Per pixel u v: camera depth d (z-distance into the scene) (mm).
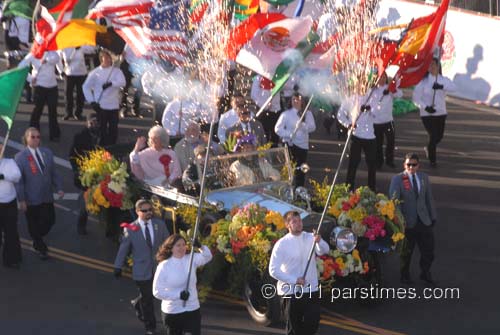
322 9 18469
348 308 13500
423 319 13117
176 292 10836
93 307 13422
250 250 12625
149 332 12383
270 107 19906
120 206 14805
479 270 15016
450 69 27359
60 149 21047
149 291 12250
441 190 19281
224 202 13750
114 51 22859
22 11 17812
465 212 17938
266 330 12625
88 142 16312
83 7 14469
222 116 17047
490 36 26062
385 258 14359
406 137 23281
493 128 24109
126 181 14883
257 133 16719
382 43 15281
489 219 17531
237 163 14297
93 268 14938
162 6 15664
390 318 13148
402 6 27109
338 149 21812
